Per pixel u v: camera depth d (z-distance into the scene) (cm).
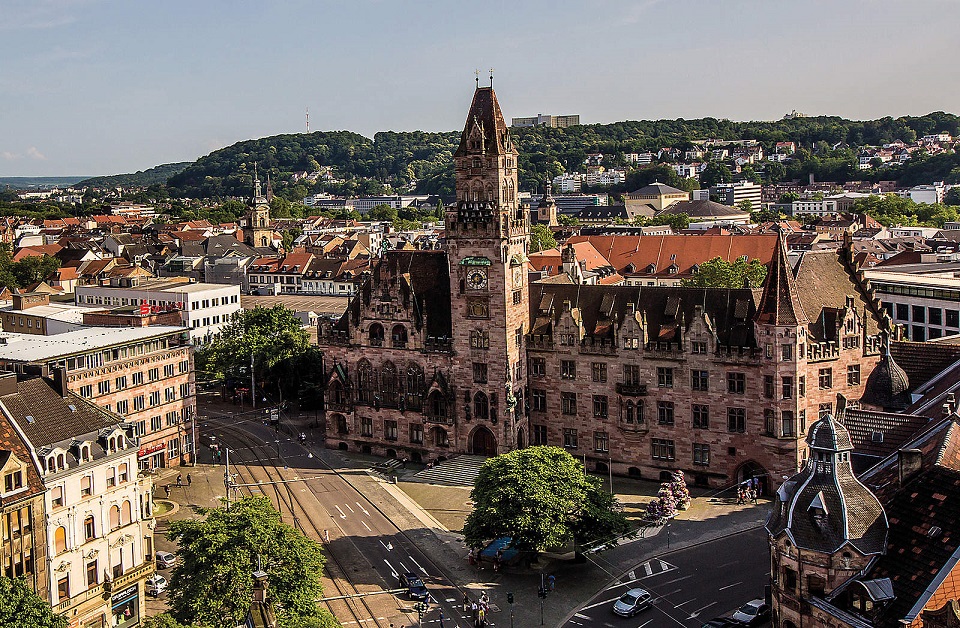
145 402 13988
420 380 14575
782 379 12125
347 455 15075
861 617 6056
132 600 9631
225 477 13500
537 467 10281
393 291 14650
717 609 9075
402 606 9594
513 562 10619
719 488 12788
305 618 7544
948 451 6931
